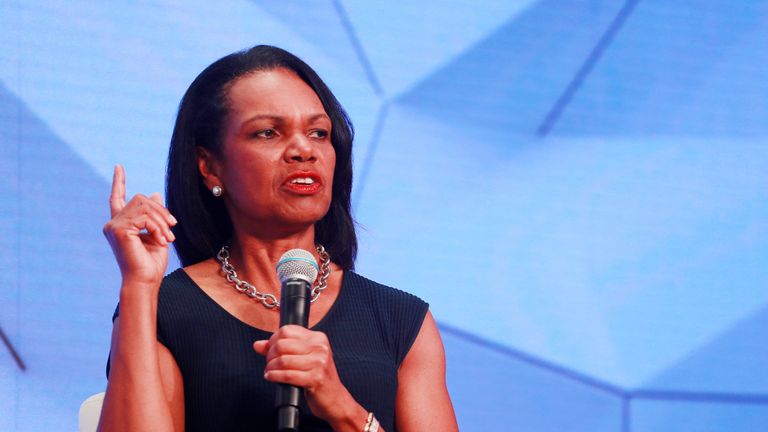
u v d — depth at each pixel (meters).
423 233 11.46
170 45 11.16
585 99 12.10
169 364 6.98
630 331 11.71
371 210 11.37
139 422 6.46
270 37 11.43
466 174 11.68
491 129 11.83
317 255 7.70
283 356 6.14
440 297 11.38
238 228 7.45
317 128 7.35
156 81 11.09
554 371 11.49
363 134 11.48
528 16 12.13
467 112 11.80
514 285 11.57
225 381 6.90
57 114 10.81
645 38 12.36
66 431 10.32
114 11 11.07
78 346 10.50
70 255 10.63
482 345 11.39
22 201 10.59
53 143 10.77
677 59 12.38
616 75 12.22
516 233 11.67
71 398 10.39
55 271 10.56
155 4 11.17
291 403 6.12
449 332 11.34
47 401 10.32
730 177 12.22
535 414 11.37
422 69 11.78
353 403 6.49
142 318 6.70
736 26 12.62
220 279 7.42
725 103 12.38
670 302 11.84
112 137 10.90
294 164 7.16
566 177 11.89
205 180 7.61
